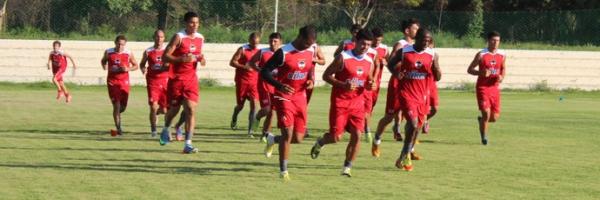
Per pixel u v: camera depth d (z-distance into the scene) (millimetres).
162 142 17578
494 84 19125
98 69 43094
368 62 13406
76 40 43000
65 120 24172
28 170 13891
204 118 25656
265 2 47406
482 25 50031
